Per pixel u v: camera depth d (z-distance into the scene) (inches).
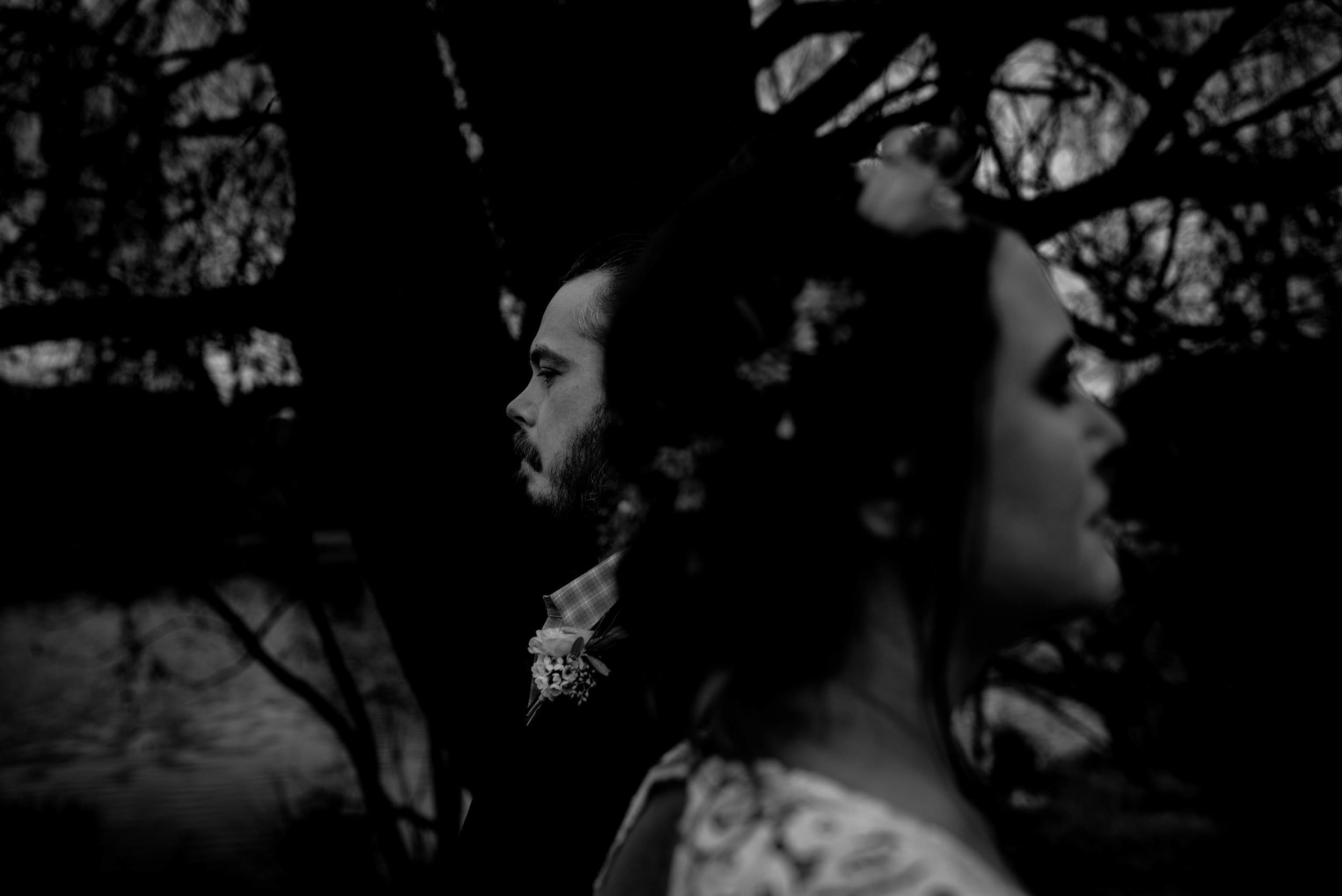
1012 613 26.9
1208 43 110.2
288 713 721.6
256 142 136.6
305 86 91.5
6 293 142.9
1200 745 164.4
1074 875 239.8
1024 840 144.2
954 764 26.5
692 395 27.1
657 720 30.8
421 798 287.0
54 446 160.7
